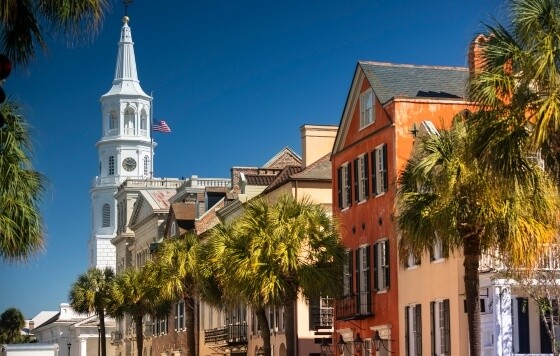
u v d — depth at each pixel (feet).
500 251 97.25
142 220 314.14
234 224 153.79
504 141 71.15
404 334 144.15
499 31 73.51
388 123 150.30
